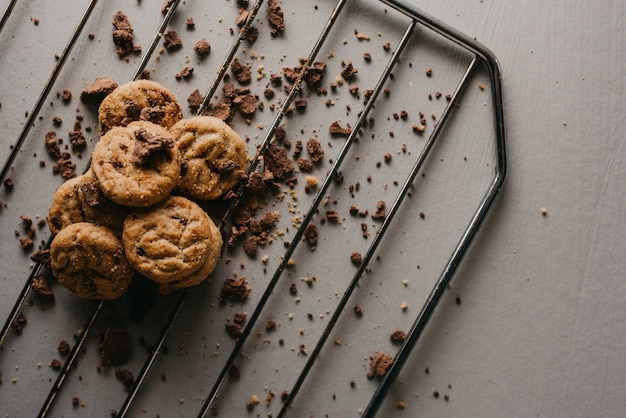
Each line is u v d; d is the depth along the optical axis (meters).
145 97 0.49
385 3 0.51
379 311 0.51
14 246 0.51
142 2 0.52
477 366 0.52
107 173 0.46
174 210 0.47
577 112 0.52
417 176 0.52
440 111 0.52
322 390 0.51
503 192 0.52
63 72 0.51
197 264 0.47
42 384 0.51
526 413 0.51
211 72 0.52
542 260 0.52
